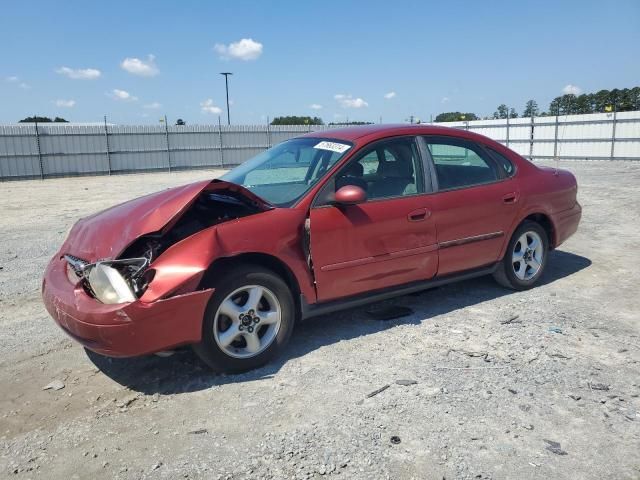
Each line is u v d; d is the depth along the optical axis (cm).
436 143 465
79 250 376
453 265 461
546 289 535
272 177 447
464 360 378
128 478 260
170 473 262
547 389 335
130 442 290
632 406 315
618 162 2523
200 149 3128
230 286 352
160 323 326
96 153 2825
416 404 319
